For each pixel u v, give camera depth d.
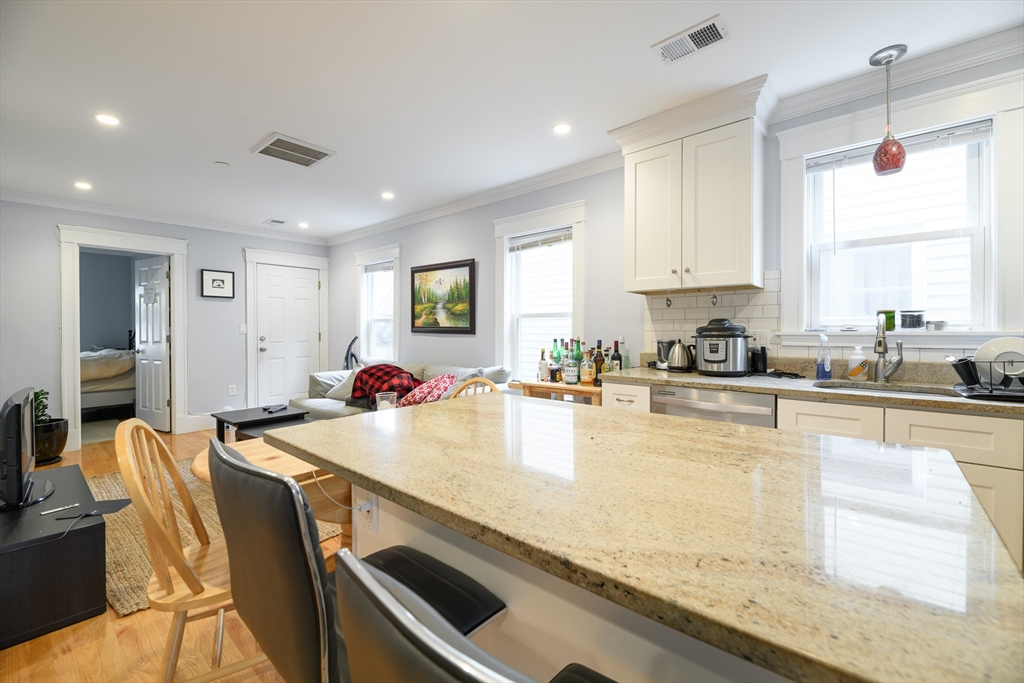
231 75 2.23
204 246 5.17
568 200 3.60
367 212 4.82
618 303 3.32
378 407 2.01
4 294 3.94
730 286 2.58
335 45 2.02
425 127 2.82
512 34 1.96
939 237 2.23
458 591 0.87
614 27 1.92
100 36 1.92
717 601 0.43
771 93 2.42
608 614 0.71
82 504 2.07
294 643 0.66
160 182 3.78
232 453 0.89
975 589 0.45
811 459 0.90
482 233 4.28
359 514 1.22
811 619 0.40
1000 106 2.04
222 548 1.36
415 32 1.93
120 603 1.92
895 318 2.31
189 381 5.02
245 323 5.47
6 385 3.94
